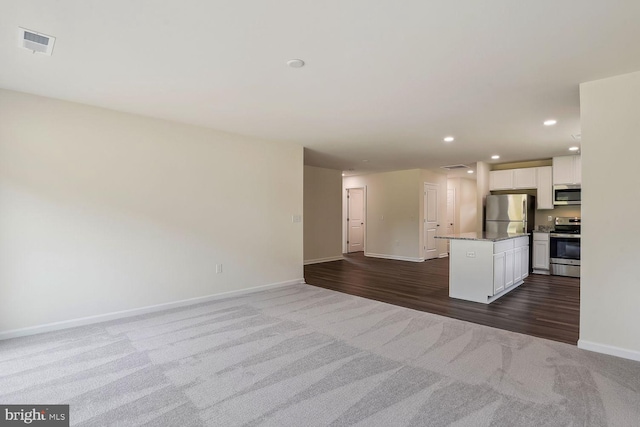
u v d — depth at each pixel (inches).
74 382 90.3
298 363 101.5
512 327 133.7
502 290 181.6
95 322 137.7
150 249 153.5
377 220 351.3
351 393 84.7
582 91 111.8
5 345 114.2
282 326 134.5
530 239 251.3
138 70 103.0
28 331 123.4
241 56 93.7
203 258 171.6
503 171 276.4
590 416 74.8
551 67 100.1
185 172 164.9
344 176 383.9
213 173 175.3
